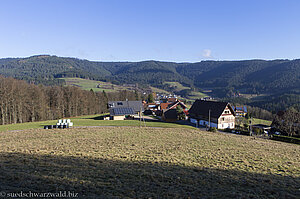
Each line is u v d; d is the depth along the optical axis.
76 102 94.25
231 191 13.25
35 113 78.06
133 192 12.37
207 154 24.61
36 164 17.75
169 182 14.46
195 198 11.97
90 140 32.06
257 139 43.84
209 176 16.17
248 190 13.66
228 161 21.69
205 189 13.45
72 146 27.00
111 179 14.47
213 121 62.94
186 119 76.62
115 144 29.00
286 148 33.31
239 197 12.25
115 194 11.98
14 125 52.47
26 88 73.94
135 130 44.69
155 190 12.91
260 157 24.47
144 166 18.27
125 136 36.59
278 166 20.98
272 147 33.09
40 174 14.95
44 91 87.56
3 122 63.91
